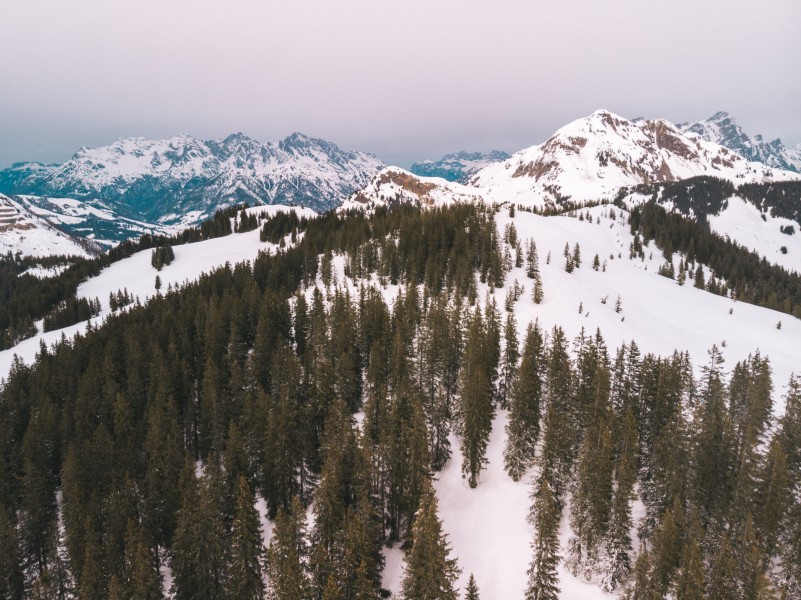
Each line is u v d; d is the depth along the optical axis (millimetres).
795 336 133875
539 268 142875
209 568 47906
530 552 53656
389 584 51625
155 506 58000
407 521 55625
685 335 123250
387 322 92500
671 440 55062
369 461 55750
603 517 49438
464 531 58438
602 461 50188
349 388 77688
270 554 43500
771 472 49062
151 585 45125
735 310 150875
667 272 190000
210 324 96438
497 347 83438
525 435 64562
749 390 73812
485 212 179625
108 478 65438
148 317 121688
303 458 64562
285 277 143250
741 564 42531
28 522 59812
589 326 110875
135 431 71688
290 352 88188
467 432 63344
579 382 72438
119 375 90812
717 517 50000
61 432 74312
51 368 97562
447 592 41219
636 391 73188
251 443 66062
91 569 47031
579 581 49594
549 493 46188
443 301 107875
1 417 80812
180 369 83875
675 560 43438
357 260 143125
